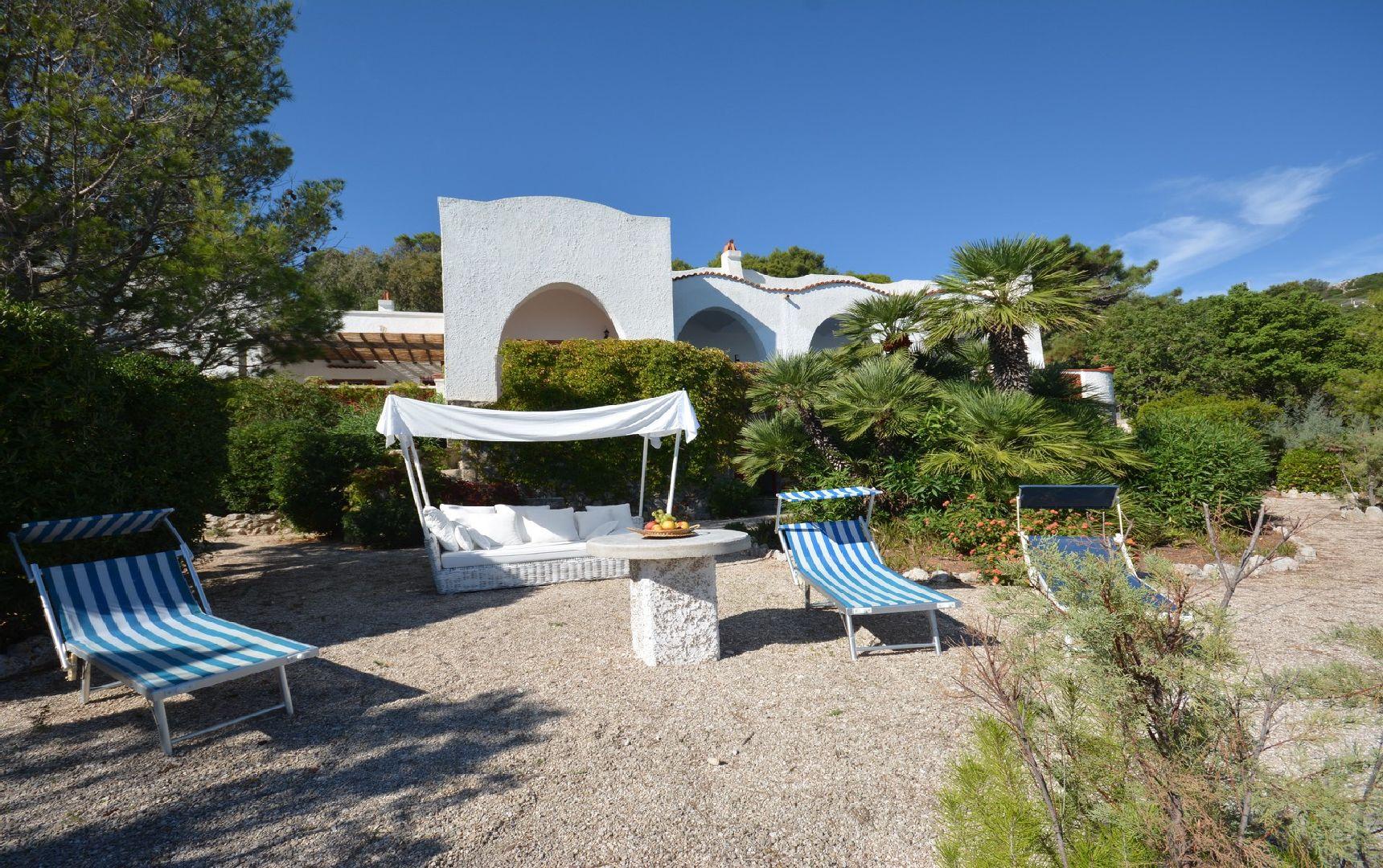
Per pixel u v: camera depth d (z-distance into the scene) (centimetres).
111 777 383
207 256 886
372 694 511
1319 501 1588
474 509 1000
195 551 834
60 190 875
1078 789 210
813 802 345
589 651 606
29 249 854
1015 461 947
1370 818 170
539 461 1560
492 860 301
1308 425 1845
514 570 891
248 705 491
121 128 862
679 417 1082
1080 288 1056
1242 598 740
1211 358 3397
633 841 314
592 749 411
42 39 828
